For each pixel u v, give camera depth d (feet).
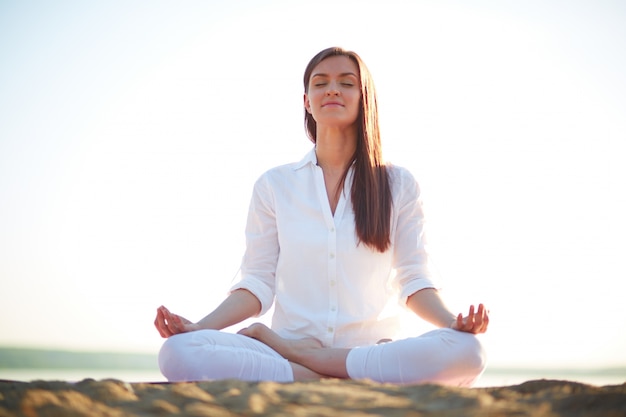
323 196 9.78
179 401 6.05
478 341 8.30
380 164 9.95
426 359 8.18
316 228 9.70
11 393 5.98
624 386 6.72
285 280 9.76
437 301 9.39
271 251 10.12
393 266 9.99
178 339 8.30
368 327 9.56
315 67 10.05
